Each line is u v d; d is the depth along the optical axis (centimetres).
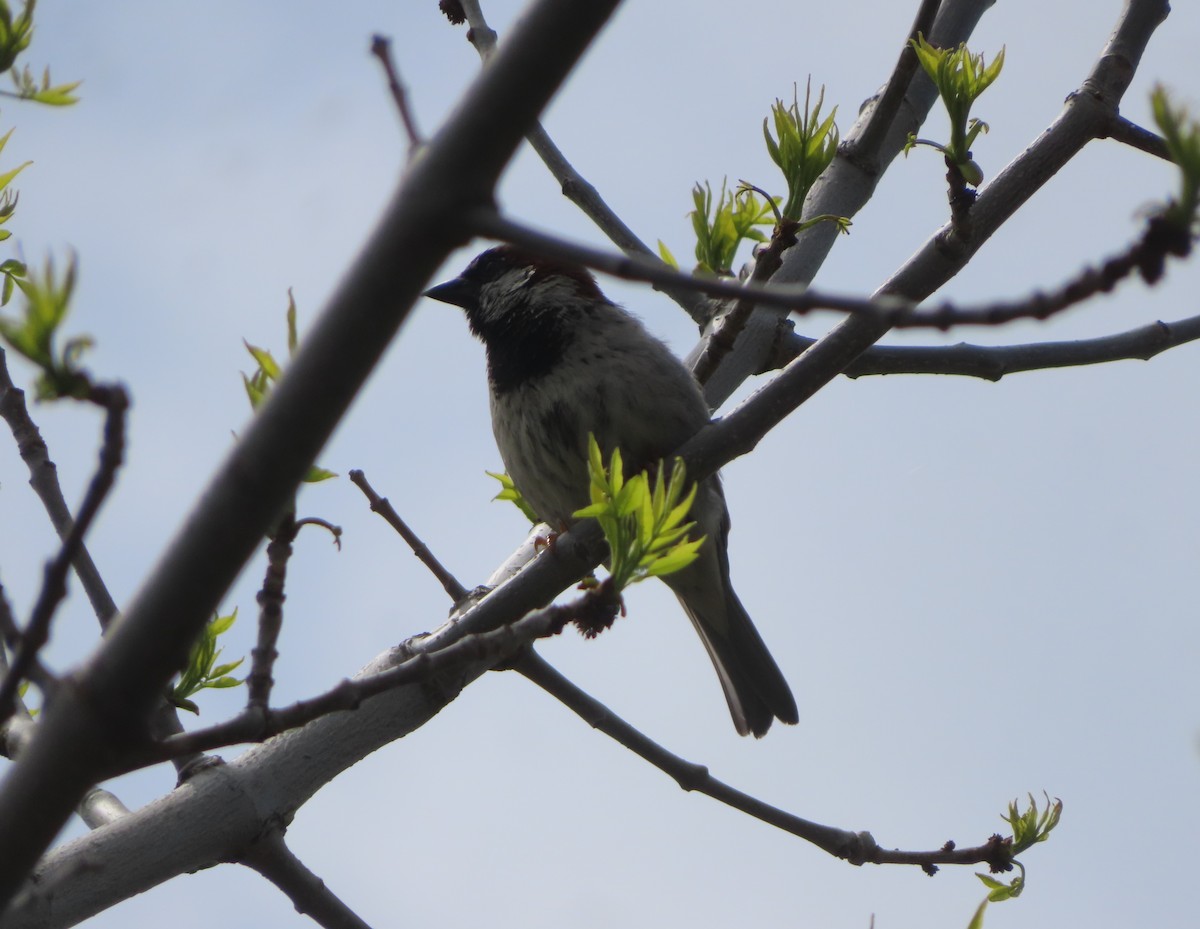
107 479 319
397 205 339
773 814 744
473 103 340
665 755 737
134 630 342
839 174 870
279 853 582
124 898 533
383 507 679
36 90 493
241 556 343
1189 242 343
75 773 343
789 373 632
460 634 618
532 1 342
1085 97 671
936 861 738
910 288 625
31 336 315
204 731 363
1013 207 654
